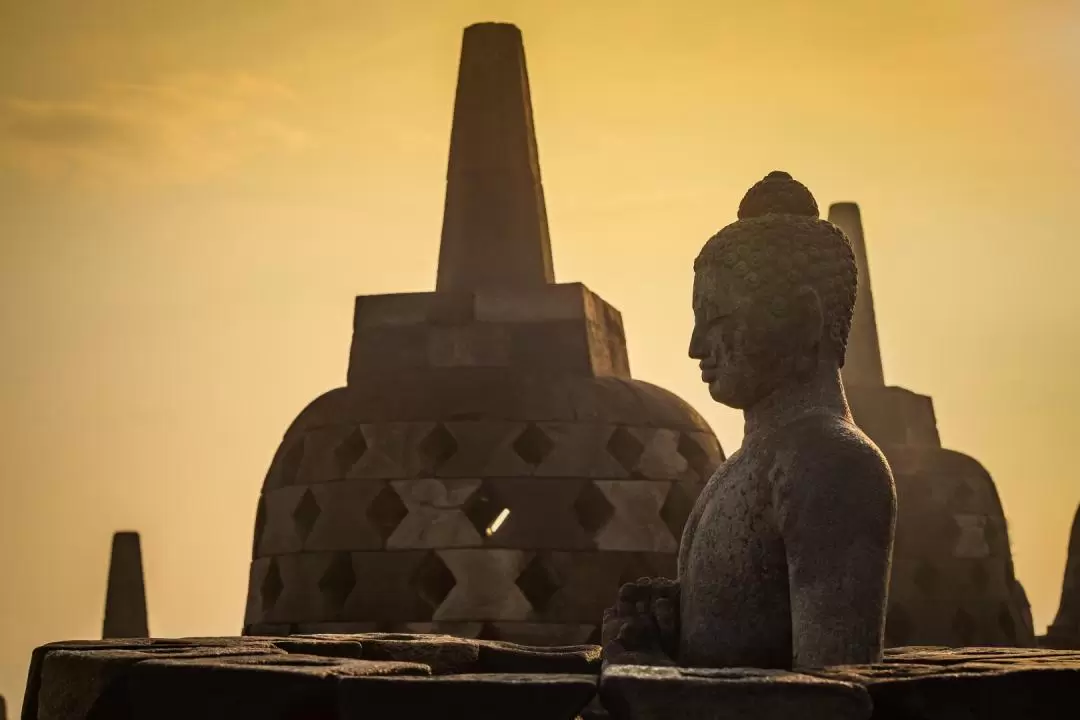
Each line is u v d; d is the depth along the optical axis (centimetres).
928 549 2238
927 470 2277
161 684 723
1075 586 2280
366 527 1814
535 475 1812
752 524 802
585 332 1944
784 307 853
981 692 661
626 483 1831
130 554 2438
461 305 1953
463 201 2036
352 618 1791
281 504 1900
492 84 2078
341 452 1862
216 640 919
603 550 1797
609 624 867
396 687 655
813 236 867
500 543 1784
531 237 2023
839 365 878
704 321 878
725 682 627
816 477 778
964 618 2230
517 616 1764
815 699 622
